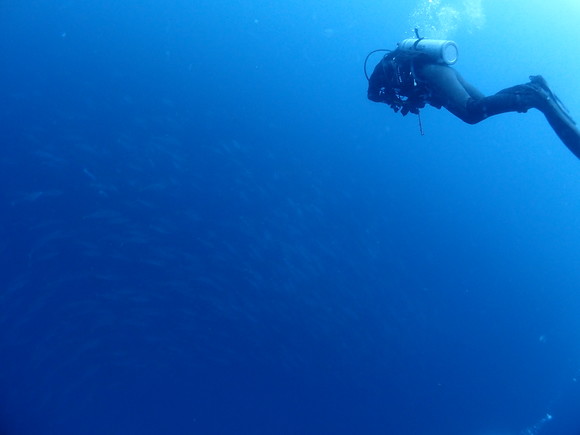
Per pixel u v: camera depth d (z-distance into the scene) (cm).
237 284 1265
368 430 1198
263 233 1365
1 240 1194
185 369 1128
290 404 1158
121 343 1114
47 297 1112
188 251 1291
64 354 1066
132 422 1058
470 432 1315
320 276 1338
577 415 1301
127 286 1178
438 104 403
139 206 1348
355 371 1267
